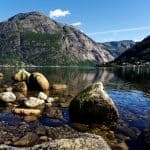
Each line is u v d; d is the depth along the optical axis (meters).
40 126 18.97
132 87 49.38
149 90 44.19
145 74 98.56
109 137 17.31
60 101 29.47
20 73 46.66
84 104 21.25
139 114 24.08
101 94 21.41
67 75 89.94
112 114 21.12
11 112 23.06
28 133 16.94
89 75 93.00
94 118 21.05
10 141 15.59
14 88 37.25
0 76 70.31
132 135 17.77
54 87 42.75
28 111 22.61
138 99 33.56
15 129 18.00
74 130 18.58
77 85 51.38
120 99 33.50
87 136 11.34
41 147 10.00
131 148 15.18
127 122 21.17
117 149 14.84
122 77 80.12
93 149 10.10
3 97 27.08
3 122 19.78
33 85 39.75
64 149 9.81
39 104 25.94
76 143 10.14
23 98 29.44
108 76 86.38
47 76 79.81
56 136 16.86
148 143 15.38
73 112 21.72
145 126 20.06
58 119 21.41
